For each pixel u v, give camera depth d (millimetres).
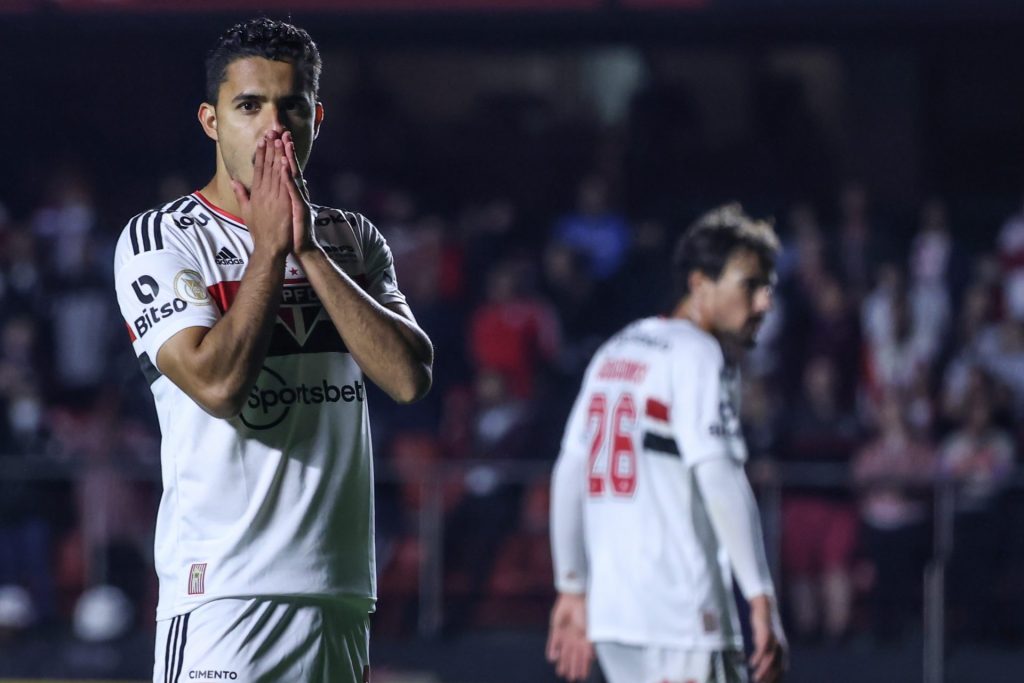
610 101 50656
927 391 38219
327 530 11148
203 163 49531
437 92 50875
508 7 43125
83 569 35500
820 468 34125
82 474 35812
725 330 16672
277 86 10875
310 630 11102
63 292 40938
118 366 40469
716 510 15414
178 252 11117
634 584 15891
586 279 42156
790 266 40969
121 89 49438
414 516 35375
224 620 10906
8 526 35438
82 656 33969
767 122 49938
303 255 10703
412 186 50531
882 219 47125
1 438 38094
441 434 38688
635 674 16000
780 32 43750
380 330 10828
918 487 33781
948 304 40938
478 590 35062
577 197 50281
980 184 49969
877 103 49906
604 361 16828
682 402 15734
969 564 33281
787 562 33969
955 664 32562
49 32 43688
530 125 50719
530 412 37750
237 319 10422
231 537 10953
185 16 43312
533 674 32750
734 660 15812
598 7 43156
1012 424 36375
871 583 33781
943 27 43219
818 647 33750
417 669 33156
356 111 50750
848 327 39531
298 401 11102
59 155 49500
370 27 43125
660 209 49312
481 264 43906
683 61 50219
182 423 11070
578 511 17000
